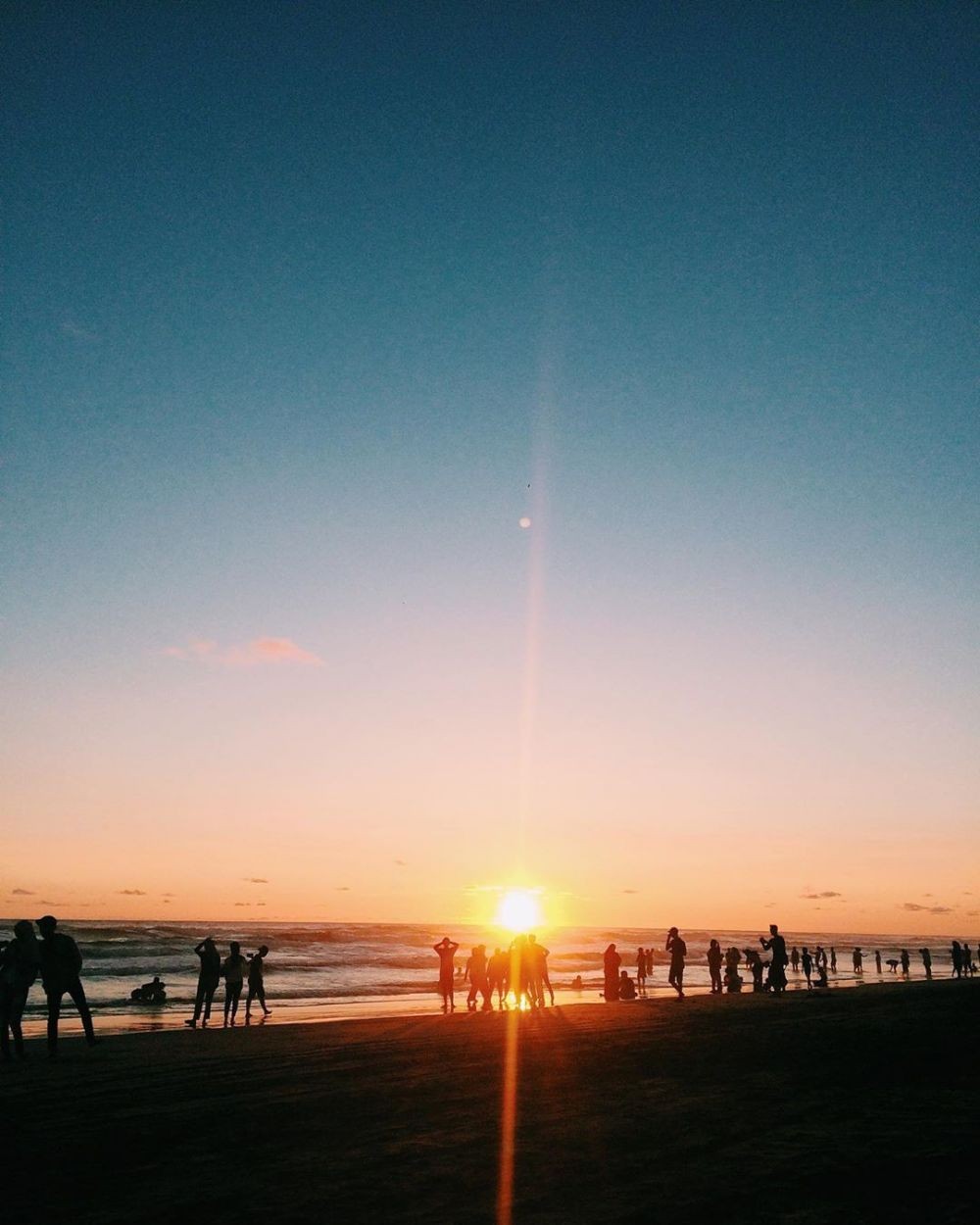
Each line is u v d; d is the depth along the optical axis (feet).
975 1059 46.21
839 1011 77.36
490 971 83.66
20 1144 28.09
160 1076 41.39
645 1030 61.52
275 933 343.26
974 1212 20.62
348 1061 46.09
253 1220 20.39
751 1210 20.93
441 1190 22.77
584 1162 25.48
